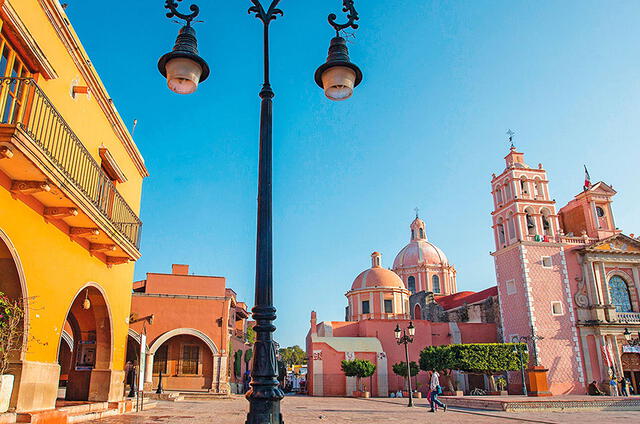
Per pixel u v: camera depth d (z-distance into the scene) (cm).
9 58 920
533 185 4659
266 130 656
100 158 1402
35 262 1025
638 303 4431
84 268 1298
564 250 4447
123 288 1645
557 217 4591
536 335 4138
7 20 869
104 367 1495
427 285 6688
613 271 4503
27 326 971
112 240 1303
